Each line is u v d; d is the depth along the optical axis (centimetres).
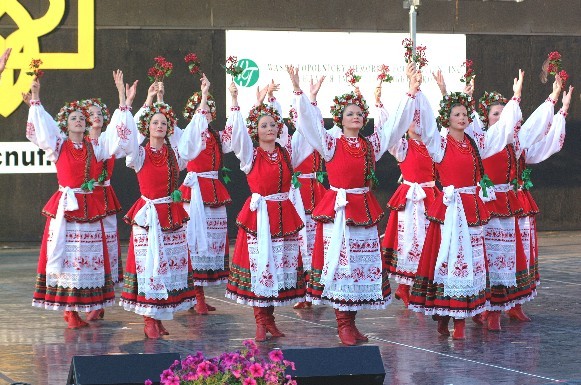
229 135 718
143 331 738
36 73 743
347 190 677
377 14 1375
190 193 861
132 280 713
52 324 768
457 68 1412
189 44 1330
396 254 873
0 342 695
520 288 757
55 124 750
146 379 477
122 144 695
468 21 1416
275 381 434
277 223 698
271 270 693
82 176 744
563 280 995
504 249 741
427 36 1399
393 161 1408
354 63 1370
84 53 1301
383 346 675
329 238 680
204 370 430
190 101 857
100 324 770
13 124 1286
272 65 1351
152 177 709
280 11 1351
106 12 1308
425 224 861
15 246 1297
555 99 762
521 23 1439
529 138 759
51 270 741
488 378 579
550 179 1469
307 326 757
